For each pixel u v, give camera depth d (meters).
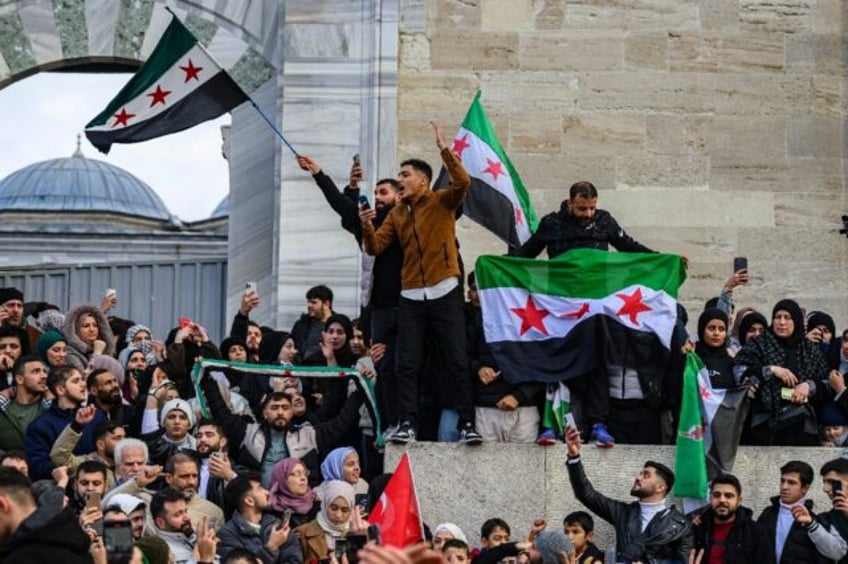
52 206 31.14
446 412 18.30
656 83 22.55
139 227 31.28
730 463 17.92
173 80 20.53
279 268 22.20
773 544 16.89
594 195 18.61
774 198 22.45
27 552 11.90
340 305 22.14
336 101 22.48
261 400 19.22
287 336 20.61
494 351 18.33
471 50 22.58
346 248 22.23
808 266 22.41
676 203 22.42
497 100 22.50
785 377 18.06
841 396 18.22
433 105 22.52
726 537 17.05
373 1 22.58
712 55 22.59
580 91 22.53
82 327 19.92
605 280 18.45
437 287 18.02
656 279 18.53
